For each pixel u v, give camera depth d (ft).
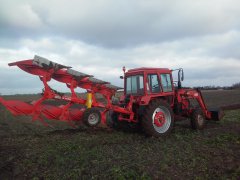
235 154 21.44
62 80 34.40
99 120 35.58
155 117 30.27
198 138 27.94
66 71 34.17
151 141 27.40
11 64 31.65
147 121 29.55
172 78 34.55
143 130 30.01
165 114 31.22
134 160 20.31
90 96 35.73
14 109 31.68
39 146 26.04
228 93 124.47
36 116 32.53
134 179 16.80
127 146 24.93
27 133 34.53
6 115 55.88
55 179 17.44
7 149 25.39
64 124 43.24
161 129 30.68
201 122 34.78
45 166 20.04
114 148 24.22
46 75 32.40
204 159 20.27
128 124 33.58
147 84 31.68
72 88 34.65
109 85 38.68
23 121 47.06
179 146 24.45
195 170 18.11
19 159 22.12
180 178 16.87
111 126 34.86
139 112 30.76
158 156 21.24
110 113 34.58
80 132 33.22
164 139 28.27
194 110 34.65
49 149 24.38
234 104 68.90
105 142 27.09
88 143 26.55
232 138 26.76
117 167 18.58
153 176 17.13
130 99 31.76
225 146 23.93
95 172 18.10
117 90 39.34
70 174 17.87
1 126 41.27
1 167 20.57
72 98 34.47
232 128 34.22
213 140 26.43
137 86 32.81
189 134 30.45
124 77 34.68
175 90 35.04
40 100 32.58
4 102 31.63
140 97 31.42
